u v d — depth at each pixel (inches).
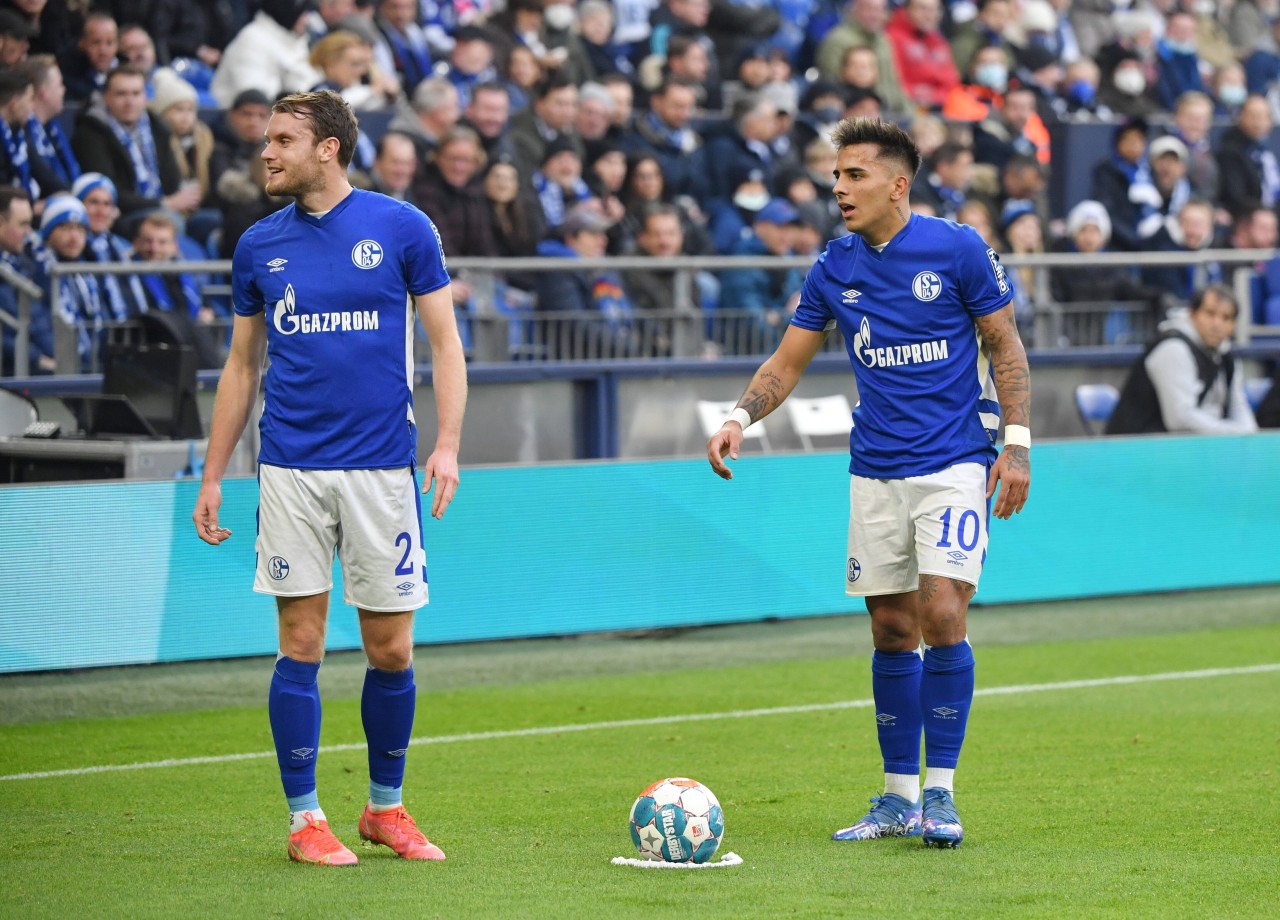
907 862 493.4
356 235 492.1
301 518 491.2
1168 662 938.7
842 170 524.7
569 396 1244.5
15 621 885.2
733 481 1070.4
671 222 1355.8
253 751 714.8
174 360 1017.5
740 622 1071.6
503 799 608.7
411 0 1501.0
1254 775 639.1
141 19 1350.9
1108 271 1456.7
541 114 1449.3
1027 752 690.8
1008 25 1857.8
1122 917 426.3
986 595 1124.5
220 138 1317.7
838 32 1685.5
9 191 1110.4
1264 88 2048.5
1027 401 529.7
